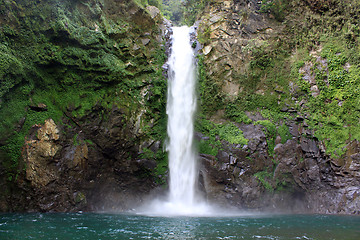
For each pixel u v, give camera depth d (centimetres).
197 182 1438
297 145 1446
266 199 1373
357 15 1527
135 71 1561
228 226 893
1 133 1140
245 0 1806
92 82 1416
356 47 1481
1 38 1195
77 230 813
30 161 1177
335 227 878
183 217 1124
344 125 1379
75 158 1295
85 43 1398
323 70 1494
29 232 776
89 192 1330
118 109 1434
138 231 804
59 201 1229
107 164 1412
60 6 1350
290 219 1066
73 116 1337
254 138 1462
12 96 1200
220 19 1802
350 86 1417
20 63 1212
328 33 1569
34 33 1284
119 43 1551
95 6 1481
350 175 1282
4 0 1207
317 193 1353
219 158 1444
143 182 1458
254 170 1400
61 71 1348
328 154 1346
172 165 1518
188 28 1855
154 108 1554
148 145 1482
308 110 1475
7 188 1149
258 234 763
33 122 1230
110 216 1131
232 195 1381
